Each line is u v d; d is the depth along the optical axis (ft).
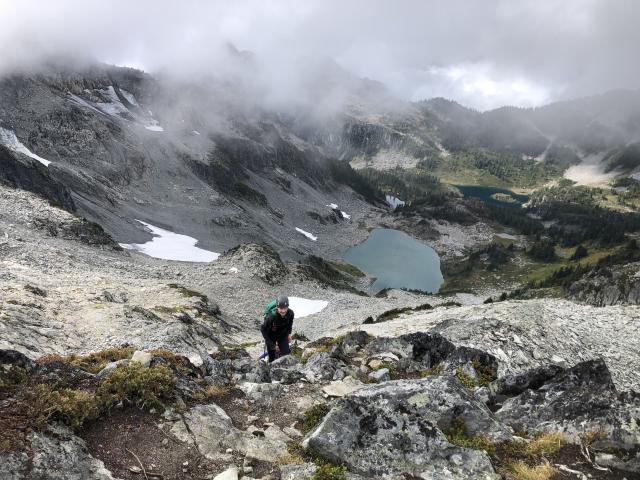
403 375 49.24
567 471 26.43
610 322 103.81
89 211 420.36
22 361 30.55
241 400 36.42
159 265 278.67
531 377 39.14
